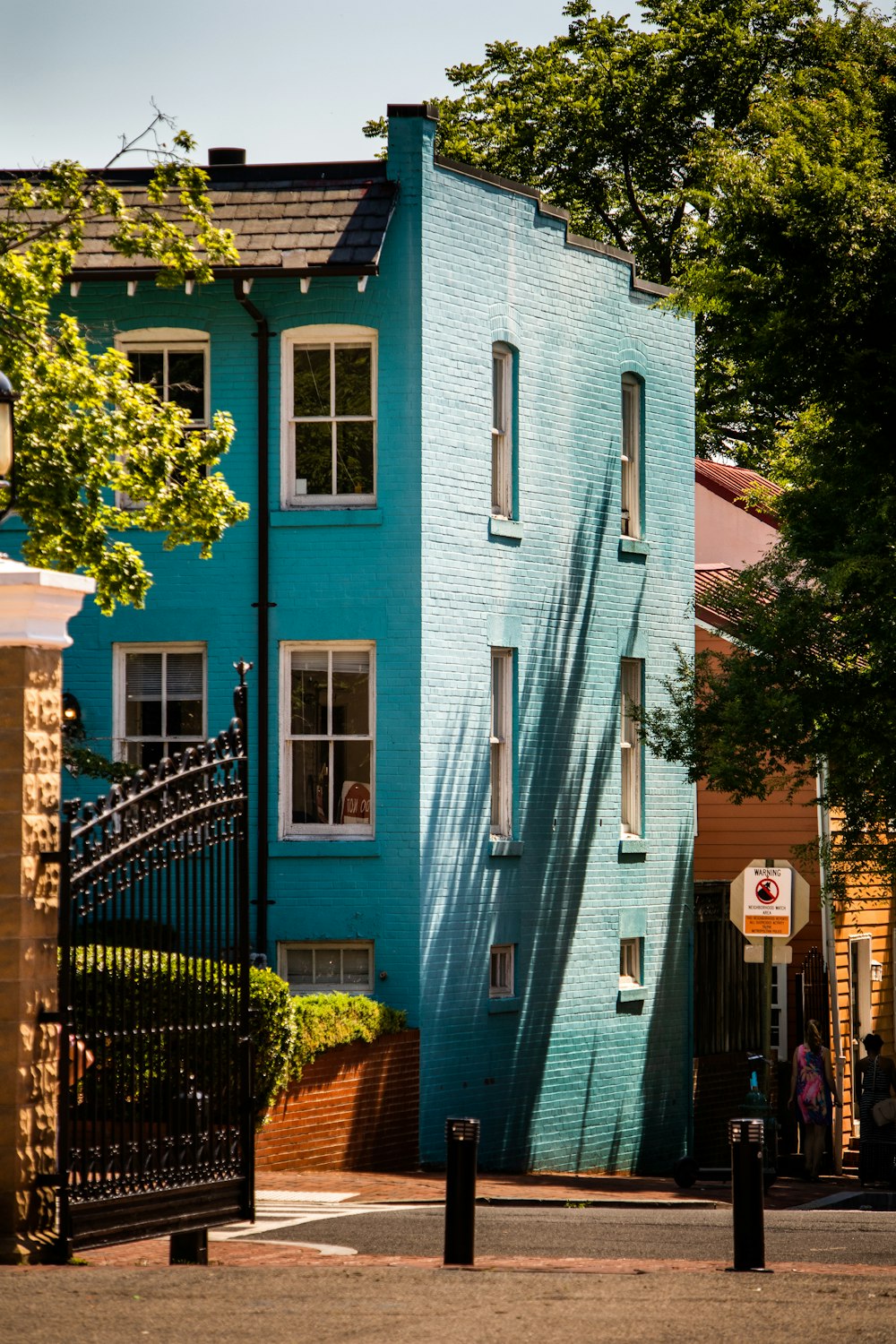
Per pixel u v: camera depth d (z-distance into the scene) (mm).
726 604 32000
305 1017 25188
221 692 29766
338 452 29766
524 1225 20047
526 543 31531
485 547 30547
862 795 30922
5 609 13508
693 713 31906
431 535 29391
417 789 28969
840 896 32688
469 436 30234
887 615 28969
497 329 30969
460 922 29703
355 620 29328
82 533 25375
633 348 34531
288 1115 25250
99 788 29891
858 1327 11695
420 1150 28438
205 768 14547
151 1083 14078
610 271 33938
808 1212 23859
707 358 49656
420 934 28828
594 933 33000
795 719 29344
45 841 13562
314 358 29891
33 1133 13375
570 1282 13891
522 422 31594
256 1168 24516
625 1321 11883
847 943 39281
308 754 29641
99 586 26000
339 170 30344
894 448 28453
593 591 33219
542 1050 31531
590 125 52031
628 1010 33844
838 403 29062
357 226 29281
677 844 35531
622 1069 33625
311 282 29578
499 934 30594
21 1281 12602
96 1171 13484
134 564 25859
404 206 29531
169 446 26016
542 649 31859
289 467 29891
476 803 30156
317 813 29594
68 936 13258
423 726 29125
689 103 51875
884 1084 31109
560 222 32625
